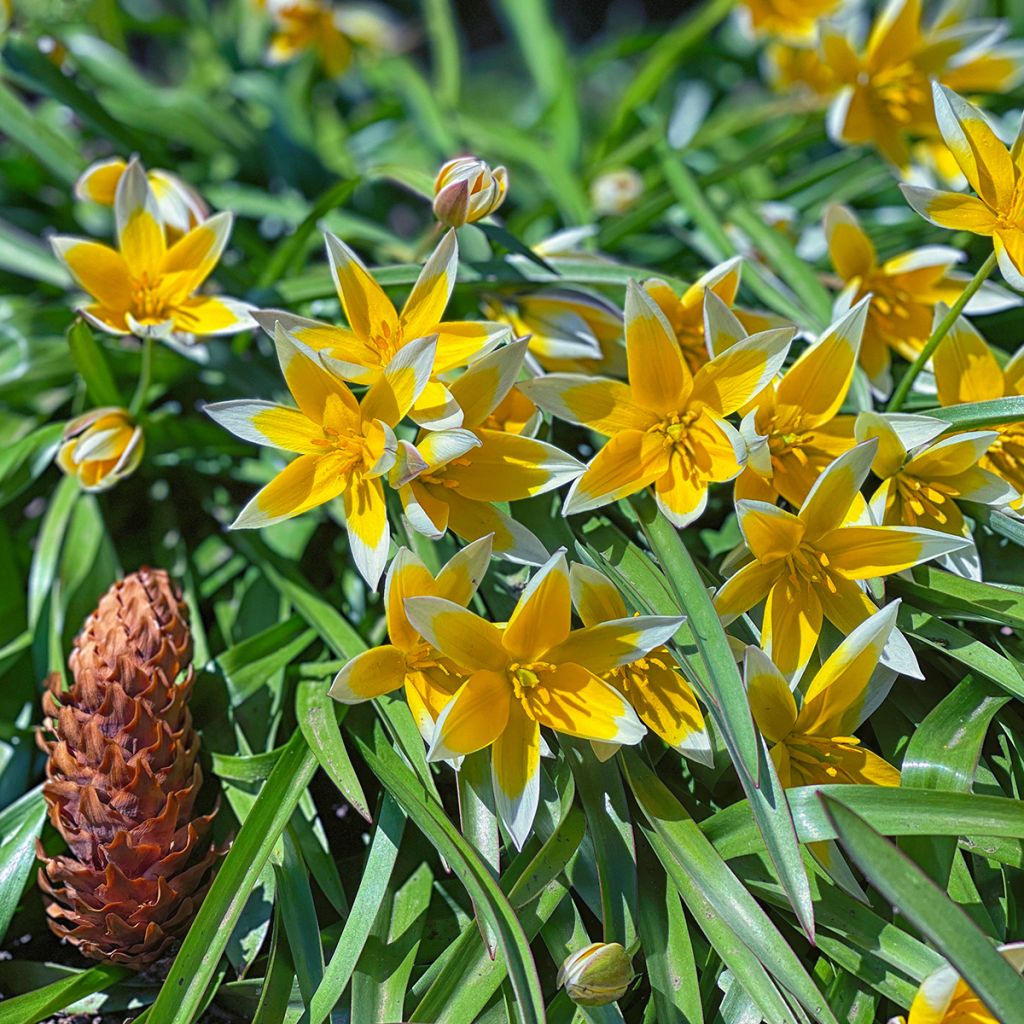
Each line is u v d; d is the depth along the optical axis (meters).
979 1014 0.59
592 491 0.62
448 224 0.64
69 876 0.62
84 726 0.62
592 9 1.56
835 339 0.62
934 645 0.63
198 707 0.66
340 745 0.63
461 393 0.62
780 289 0.70
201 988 0.60
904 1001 0.60
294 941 0.61
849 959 0.60
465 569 0.61
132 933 0.62
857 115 0.74
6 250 0.78
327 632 0.66
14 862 0.64
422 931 0.62
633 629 0.61
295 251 0.74
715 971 0.62
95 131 0.76
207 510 0.74
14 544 0.73
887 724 0.64
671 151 0.79
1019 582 0.66
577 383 0.62
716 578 0.65
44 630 0.69
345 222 0.79
